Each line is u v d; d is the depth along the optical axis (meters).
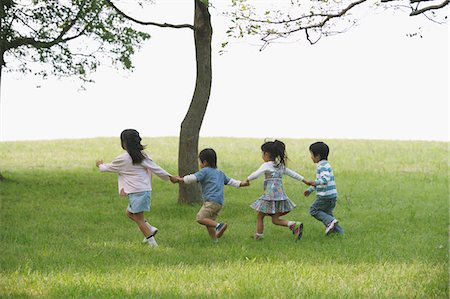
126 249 10.62
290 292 7.87
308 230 12.45
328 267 9.27
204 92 15.03
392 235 11.89
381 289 8.05
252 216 14.23
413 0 12.09
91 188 18.58
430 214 14.38
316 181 11.56
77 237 11.77
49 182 19.53
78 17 17.55
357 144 32.06
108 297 7.61
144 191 10.89
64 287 8.00
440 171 22.89
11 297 7.62
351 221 13.55
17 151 28.55
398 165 24.42
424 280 8.48
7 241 11.28
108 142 32.75
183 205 15.23
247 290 7.92
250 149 29.92
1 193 17.27
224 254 10.23
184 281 8.43
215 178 11.33
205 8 14.59
